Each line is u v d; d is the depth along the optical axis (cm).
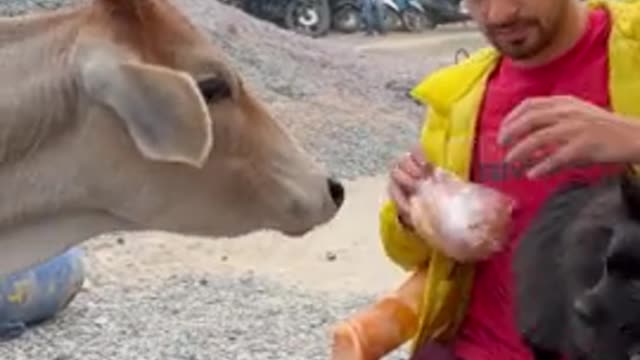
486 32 176
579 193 157
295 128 789
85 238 221
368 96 910
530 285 155
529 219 173
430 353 187
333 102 873
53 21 216
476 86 183
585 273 149
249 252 526
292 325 435
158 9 213
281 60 959
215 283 481
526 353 178
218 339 421
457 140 183
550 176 166
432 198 176
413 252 188
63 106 213
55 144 215
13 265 220
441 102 185
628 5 175
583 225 150
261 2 1419
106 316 438
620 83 171
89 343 413
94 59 207
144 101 201
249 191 222
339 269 507
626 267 143
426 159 186
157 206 218
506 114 178
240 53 949
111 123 212
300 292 474
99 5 214
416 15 1450
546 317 153
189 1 1035
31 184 215
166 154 200
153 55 211
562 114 155
